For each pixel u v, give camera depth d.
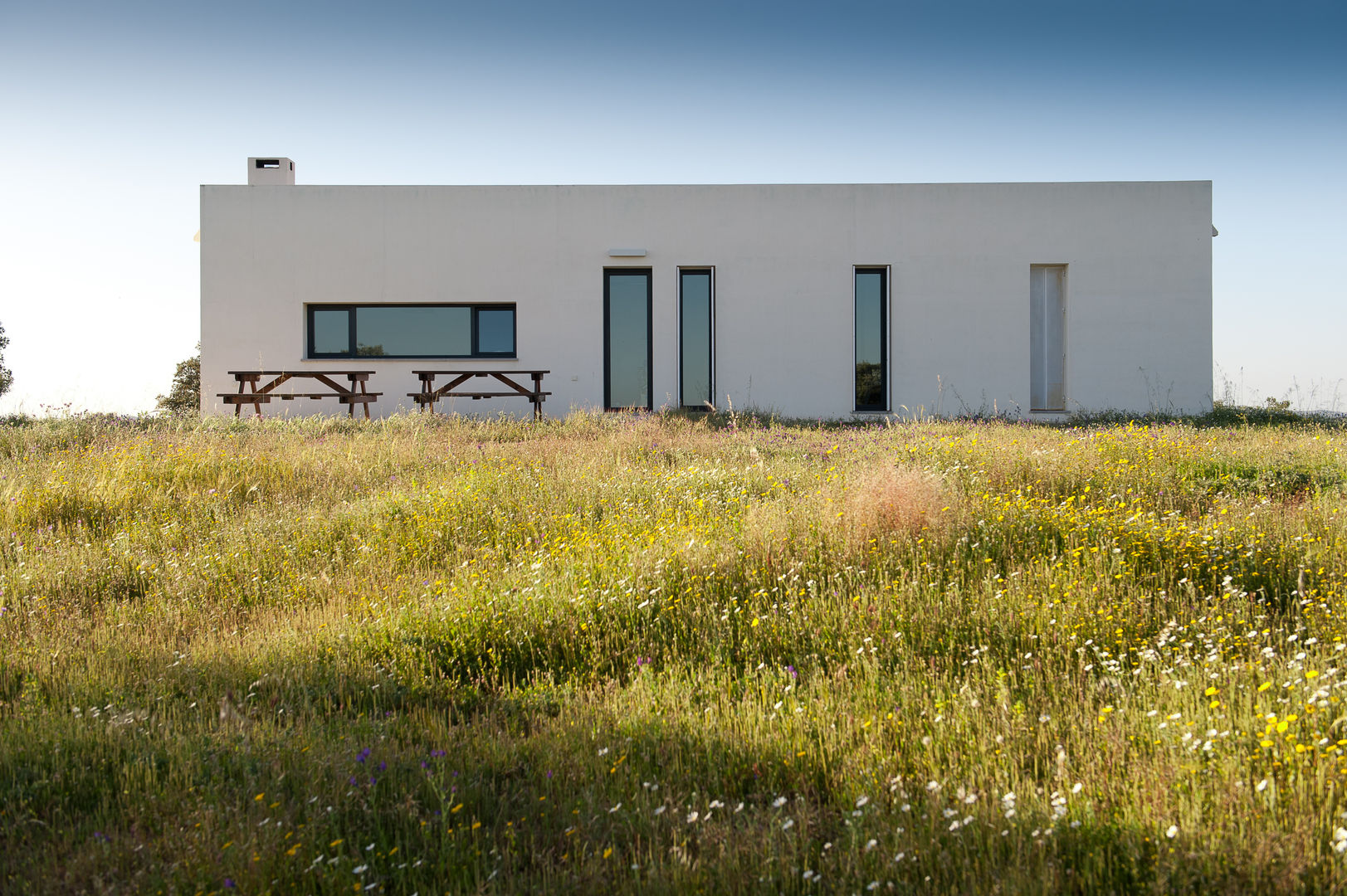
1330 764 2.76
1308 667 3.59
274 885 2.48
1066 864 2.52
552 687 4.11
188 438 11.31
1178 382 17.06
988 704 3.52
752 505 6.81
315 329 17.52
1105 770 2.95
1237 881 2.31
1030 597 4.65
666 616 4.80
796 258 17.25
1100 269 17.08
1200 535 5.51
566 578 5.28
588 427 13.24
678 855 2.59
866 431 13.05
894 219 17.19
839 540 5.63
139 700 3.93
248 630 5.11
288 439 11.75
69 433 11.66
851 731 3.33
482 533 6.93
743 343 17.30
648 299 17.52
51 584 5.84
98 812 2.95
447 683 4.20
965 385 17.22
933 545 5.46
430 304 17.48
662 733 3.45
